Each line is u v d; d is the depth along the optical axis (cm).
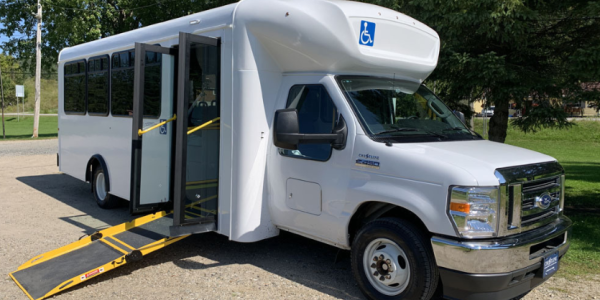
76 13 2088
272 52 507
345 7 465
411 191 393
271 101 514
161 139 607
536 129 791
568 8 718
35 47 2489
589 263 536
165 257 561
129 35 682
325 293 455
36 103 2427
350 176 437
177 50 575
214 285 474
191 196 552
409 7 752
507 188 372
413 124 483
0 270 515
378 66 491
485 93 777
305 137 425
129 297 446
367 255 430
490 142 484
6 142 2175
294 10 477
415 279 390
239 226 510
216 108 531
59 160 945
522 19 711
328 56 467
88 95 807
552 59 782
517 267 373
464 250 360
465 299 376
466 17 684
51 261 505
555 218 430
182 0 1881
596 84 709
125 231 565
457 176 369
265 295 450
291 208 491
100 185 808
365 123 442
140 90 538
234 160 510
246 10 503
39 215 765
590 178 1155
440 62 740
